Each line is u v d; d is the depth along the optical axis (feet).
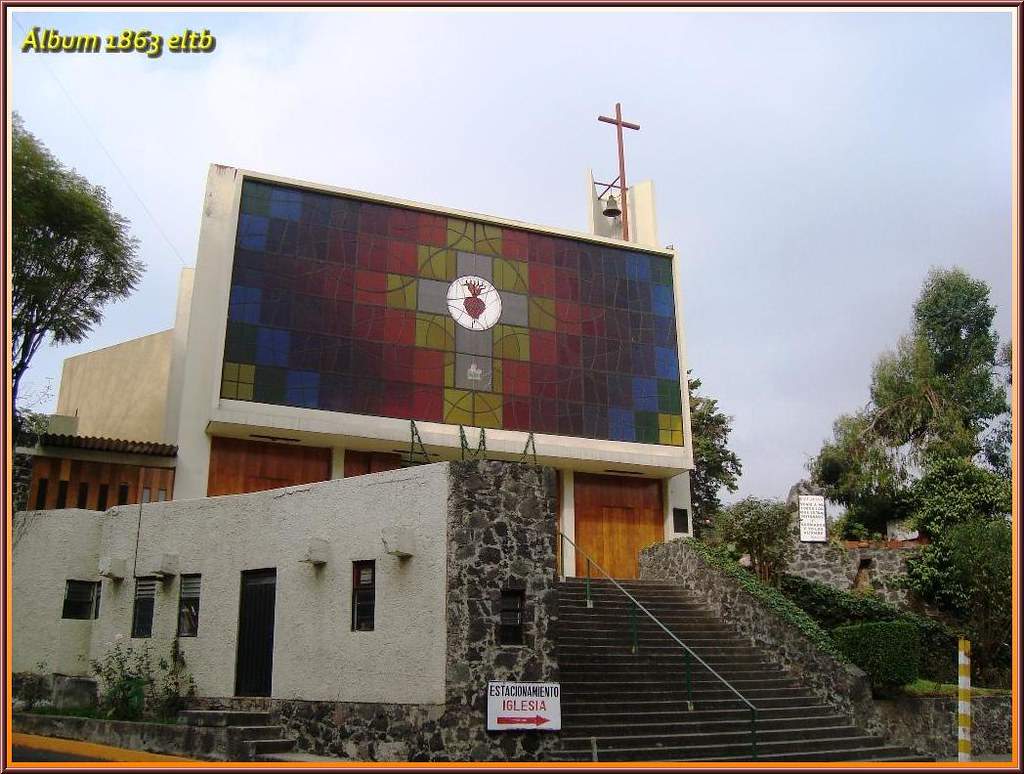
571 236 78.79
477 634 39.58
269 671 46.11
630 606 58.13
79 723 45.93
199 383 64.85
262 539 48.39
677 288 81.71
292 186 69.46
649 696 47.29
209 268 67.77
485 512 41.42
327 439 65.77
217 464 64.03
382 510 43.34
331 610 44.14
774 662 55.98
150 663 50.37
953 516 74.18
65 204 61.62
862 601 65.57
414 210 73.41
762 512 67.56
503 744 38.96
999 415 97.81
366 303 69.26
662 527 77.87
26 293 61.31
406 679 39.96
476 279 73.97
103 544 55.16
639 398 77.05
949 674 65.36
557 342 75.36
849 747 48.49
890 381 97.45
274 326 65.67
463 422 69.72
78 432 87.40
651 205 88.28
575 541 73.77
